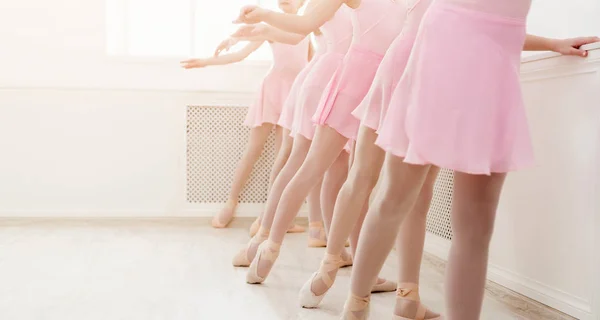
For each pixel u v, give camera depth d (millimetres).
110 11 2898
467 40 992
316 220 2375
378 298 1648
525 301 1563
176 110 2861
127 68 2832
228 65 2879
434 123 970
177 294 1644
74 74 2811
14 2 2771
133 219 2879
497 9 999
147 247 2281
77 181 2844
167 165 2885
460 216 1059
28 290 1656
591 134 1342
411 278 1379
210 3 2898
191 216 2906
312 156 1654
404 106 1023
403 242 1366
